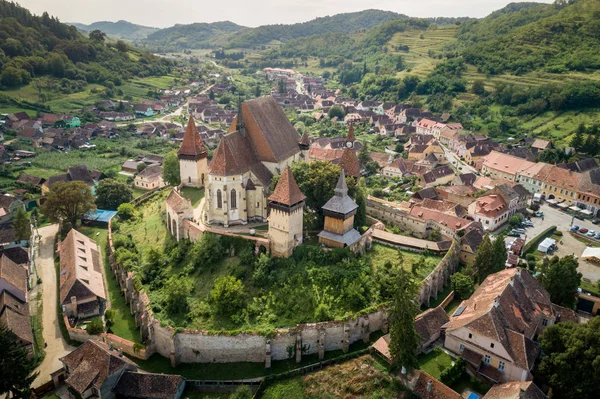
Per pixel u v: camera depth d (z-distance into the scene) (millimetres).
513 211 153500
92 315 100438
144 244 119312
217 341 84938
